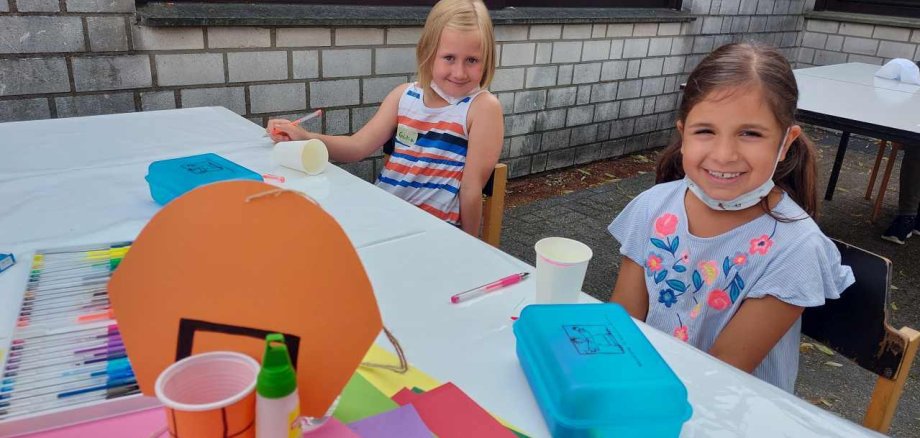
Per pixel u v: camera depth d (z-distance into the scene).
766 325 1.08
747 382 0.75
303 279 0.52
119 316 0.53
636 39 3.93
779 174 1.17
